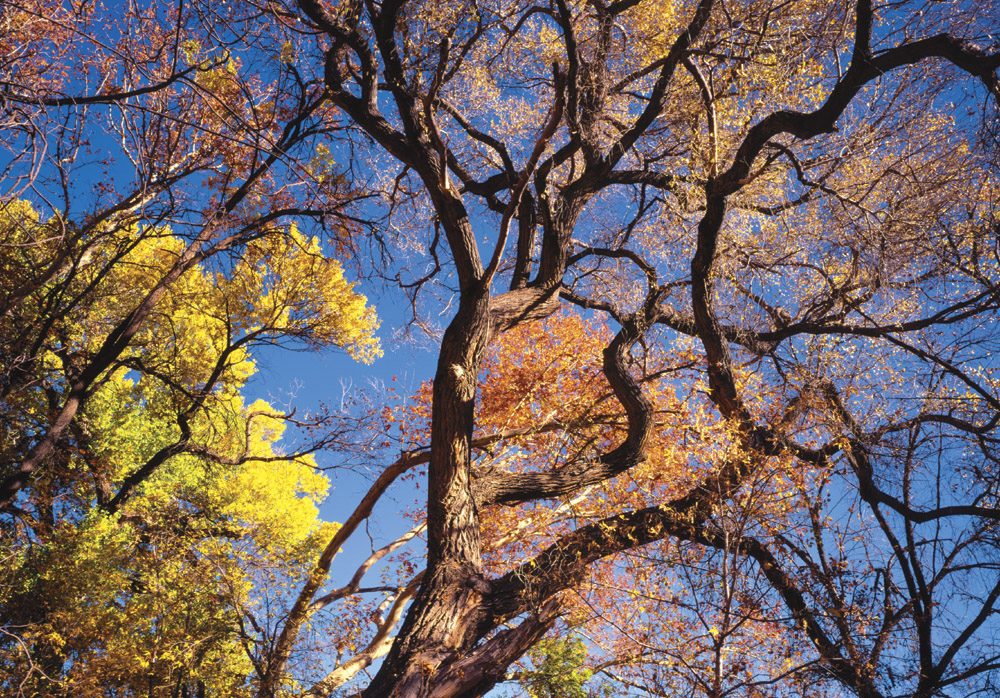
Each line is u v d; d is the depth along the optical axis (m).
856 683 7.98
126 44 7.65
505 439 12.14
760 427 9.48
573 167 10.85
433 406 9.20
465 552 8.63
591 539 8.98
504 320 10.02
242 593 9.35
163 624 9.34
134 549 11.20
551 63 10.78
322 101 10.59
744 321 10.21
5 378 11.15
